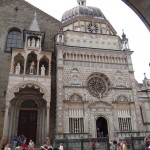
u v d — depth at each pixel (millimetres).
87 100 37812
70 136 33875
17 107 36500
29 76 34938
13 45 43750
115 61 43250
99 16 53938
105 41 46000
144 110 46750
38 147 32281
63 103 36094
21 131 35562
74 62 40594
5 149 23750
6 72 39938
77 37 44781
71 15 54812
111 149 30969
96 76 41219
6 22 45031
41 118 36719
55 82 40812
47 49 45344
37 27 42469
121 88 40688
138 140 29000
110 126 36812
